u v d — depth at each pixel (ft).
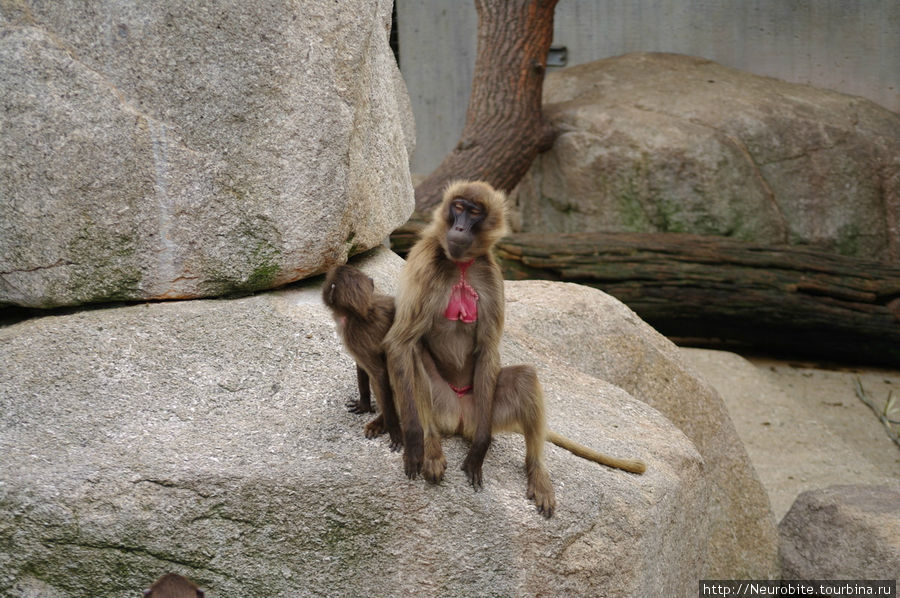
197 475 19.29
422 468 19.54
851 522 29.71
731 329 50.90
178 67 24.34
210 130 24.66
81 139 24.18
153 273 24.93
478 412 20.12
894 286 49.21
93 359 22.62
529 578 19.65
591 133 55.72
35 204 24.44
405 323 19.49
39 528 18.88
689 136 54.08
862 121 56.24
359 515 19.39
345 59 25.81
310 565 19.43
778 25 62.59
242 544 19.30
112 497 19.03
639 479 22.34
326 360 23.39
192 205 24.77
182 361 22.90
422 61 68.80
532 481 20.27
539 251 50.37
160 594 16.65
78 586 19.13
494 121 53.98
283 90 24.84
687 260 49.98
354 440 20.57
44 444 20.11
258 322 24.32
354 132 26.71
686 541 24.53
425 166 70.33
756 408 43.14
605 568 20.33
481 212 19.93
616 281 49.80
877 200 54.60
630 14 65.62
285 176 25.11
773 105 56.03
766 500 32.60
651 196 54.60
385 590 19.48
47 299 24.91
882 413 45.85
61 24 24.13
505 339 28.68
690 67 61.87
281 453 20.12
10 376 21.91
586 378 28.07
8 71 24.04
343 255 26.86
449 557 19.45
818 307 49.08
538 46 54.24
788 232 54.60
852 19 60.90
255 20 24.50
